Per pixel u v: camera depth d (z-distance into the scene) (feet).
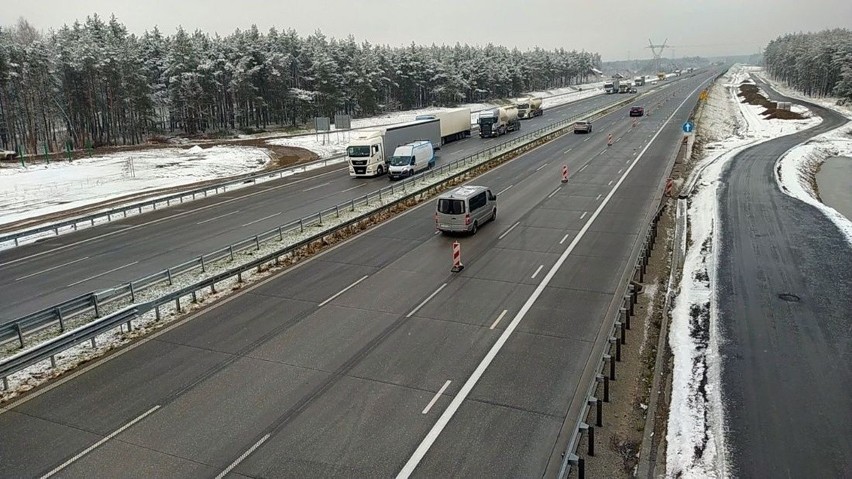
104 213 114.01
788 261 76.13
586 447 38.24
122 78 281.74
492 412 42.19
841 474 34.32
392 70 417.69
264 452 38.01
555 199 117.70
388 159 162.30
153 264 83.51
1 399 45.98
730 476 34.32
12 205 135.33
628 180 135.23
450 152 197.57
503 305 62.95
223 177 176.04
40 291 73.56
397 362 50.34
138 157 226.79
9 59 252.83
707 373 46.96
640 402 43.78
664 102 374.22
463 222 90.68
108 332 58.95
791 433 38.50
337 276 74.54
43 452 38.68
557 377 47.19
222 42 337.11
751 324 56.65
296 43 367.25
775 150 184.34
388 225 101.96
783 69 635.25
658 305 63.21
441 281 71.41
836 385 44.80
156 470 36.40
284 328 58.44
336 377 47.96
